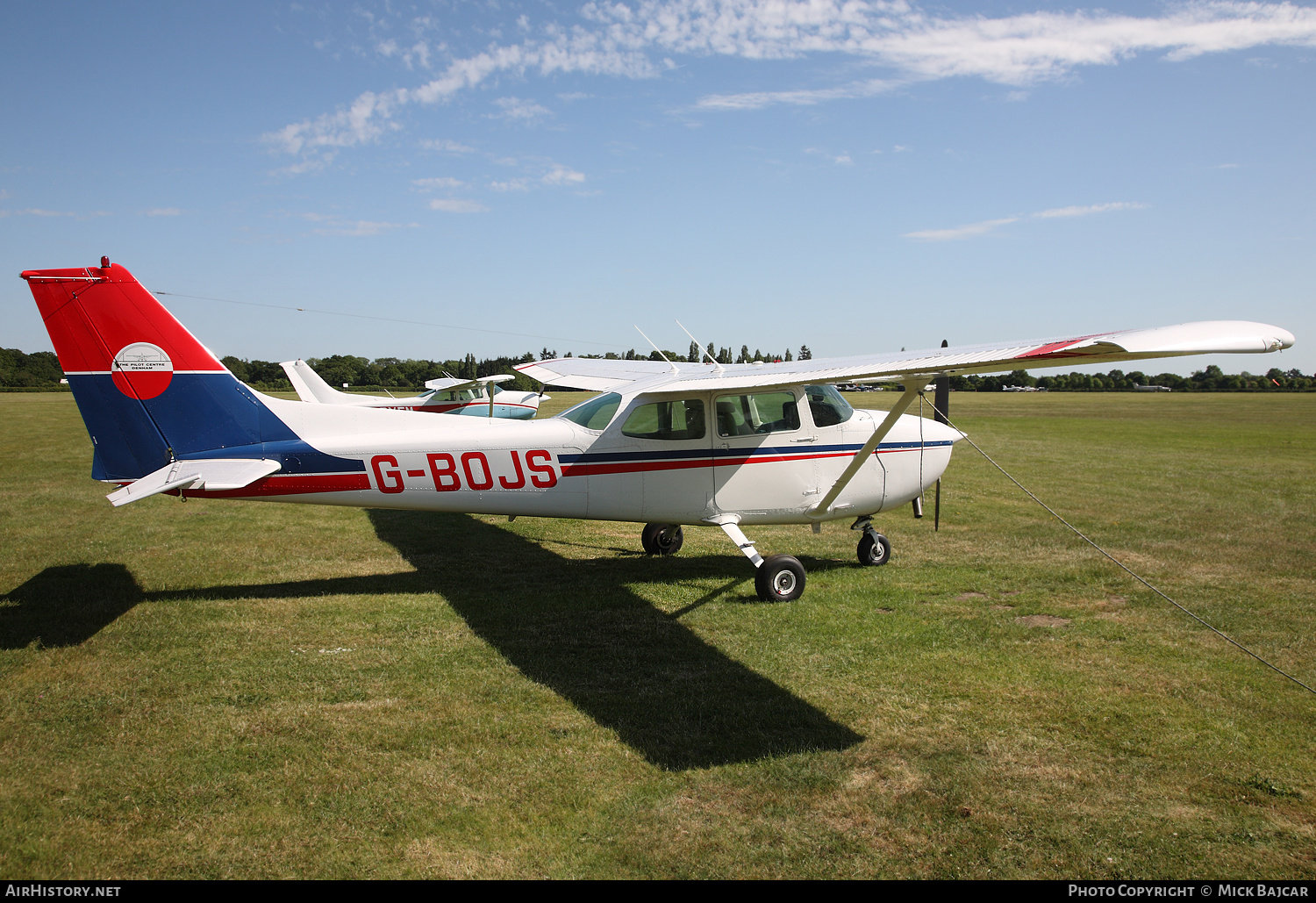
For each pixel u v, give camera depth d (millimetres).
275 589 6434
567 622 5590
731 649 5051
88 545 8023
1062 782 3473
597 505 6312
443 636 5270
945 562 7453
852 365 5793
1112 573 6996
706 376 7109
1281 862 2936
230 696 4270
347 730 3887
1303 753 3734
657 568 7266
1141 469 14664
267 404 5906
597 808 3236
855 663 4812
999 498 11430
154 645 5043
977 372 4688
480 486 6133
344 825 3107
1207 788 3436
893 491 7176
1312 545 8211
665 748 3740
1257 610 5887
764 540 8477
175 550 7832
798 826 3125
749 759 3641
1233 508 10516
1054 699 4316
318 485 5949
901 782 3455
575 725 3969
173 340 5715
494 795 3326
